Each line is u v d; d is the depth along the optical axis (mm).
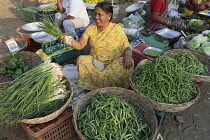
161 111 2240
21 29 4145
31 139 2098
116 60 2746
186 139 2426
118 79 2830
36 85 2043
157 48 3617
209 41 3680
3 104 2035
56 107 2107
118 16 6965
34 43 3947
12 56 2906
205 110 2875
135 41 4020
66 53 3506
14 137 2387
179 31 4508
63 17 4719
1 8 7504
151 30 4547
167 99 2193
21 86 2076
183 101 2213
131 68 2781
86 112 2059
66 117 2115
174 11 5102
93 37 2727
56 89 2211
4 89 2205
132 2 8969
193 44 3420
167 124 2631
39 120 1903
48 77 2123
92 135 1858
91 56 2848
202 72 2846
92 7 5809
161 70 2295
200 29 4594
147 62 2838
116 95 2352
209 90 3297
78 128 1962
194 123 2654
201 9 5539
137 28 4953
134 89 2338
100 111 2004
